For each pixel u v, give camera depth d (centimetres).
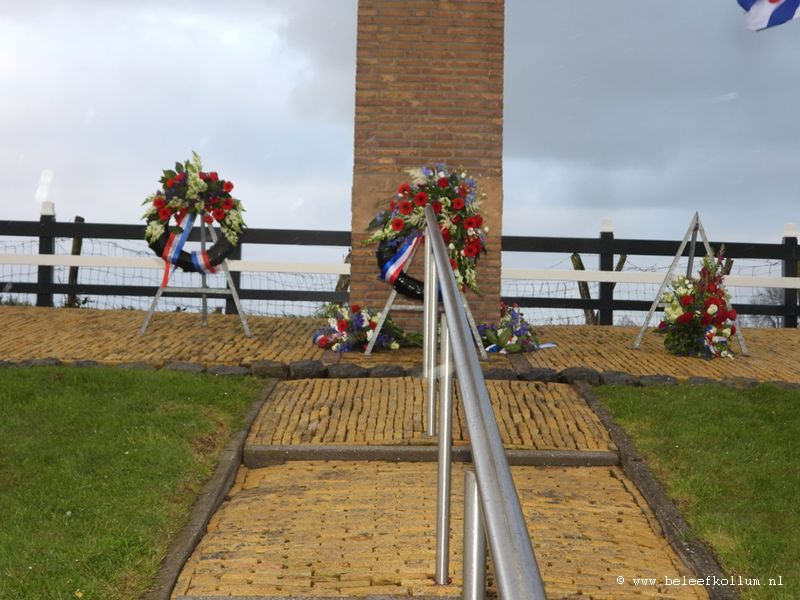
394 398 741
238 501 554
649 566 466
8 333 998
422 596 416
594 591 430
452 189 915
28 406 664
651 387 774
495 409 711
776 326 1473
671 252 1386
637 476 584
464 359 264
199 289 1021
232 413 694
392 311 1015
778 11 1094
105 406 670
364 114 1019
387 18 1022
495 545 177
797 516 514
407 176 1017
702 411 700
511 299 1391
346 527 504
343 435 655
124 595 421
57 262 1348
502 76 1022
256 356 907
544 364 912
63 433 616
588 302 1378
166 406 682
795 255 1407
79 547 455
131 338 983
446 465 429
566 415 698
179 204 985
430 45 1021
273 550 473
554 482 586
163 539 481
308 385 779
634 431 660
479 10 1020
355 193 1020
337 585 432
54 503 509
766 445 625
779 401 731
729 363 938
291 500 549
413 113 1019
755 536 491
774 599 431
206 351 922
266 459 627
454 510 528
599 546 485
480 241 922
